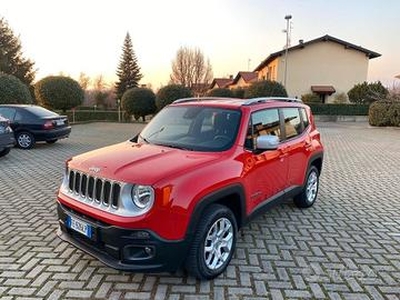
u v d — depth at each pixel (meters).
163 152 3.53
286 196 4.60
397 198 6.16
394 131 20.36
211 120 3.98
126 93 27.44
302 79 35.72
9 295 3.00
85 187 3.19
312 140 5.33
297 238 4.32
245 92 28.23
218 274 3.35
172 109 4.55
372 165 9.39
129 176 2.89
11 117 11.13
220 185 3.19
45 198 5.76
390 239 4.35
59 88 23.06
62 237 3.37
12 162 8.95
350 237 4.39
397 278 3.41
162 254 2.83
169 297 3.00
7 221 4.70
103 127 21.50
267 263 3.65
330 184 7.16
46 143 12.85
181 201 2.87
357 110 29.70
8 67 39.09
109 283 3.20
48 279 3.25
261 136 3.79
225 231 3.42
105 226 2.93
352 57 35.41
